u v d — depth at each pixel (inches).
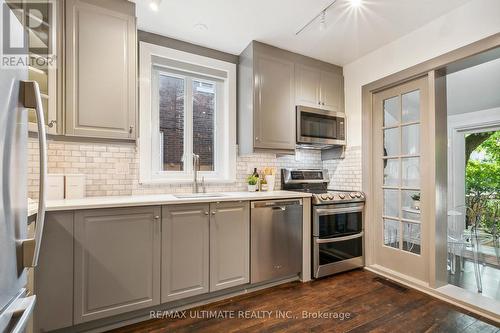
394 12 87.0
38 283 60.8
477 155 164.9
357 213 115.5
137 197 85.7
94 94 76.1
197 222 81.8
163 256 76.2
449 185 158.7
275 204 96.6
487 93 132.3
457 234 123.6
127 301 71.2
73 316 64.6
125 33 81.0
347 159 127.0
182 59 105.7
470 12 81.4
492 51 78.0
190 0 81.6
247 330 70.4
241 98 114.9
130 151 95.1
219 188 113.3
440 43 89.5
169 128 107.8
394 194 108.7
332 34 101.5
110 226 69.2
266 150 108.4
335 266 107.7
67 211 64.0
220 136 118.1
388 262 109.7
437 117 93.4
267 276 94.5
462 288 93.7
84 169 87.7
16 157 32.6
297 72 116.3
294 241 100.6
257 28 97.3
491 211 132.3
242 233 90.0
